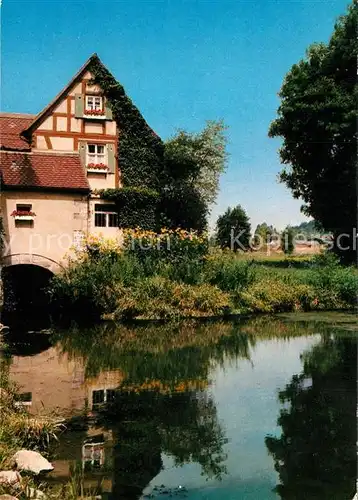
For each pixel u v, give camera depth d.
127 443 7.09
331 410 8.47
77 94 26.50
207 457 6.66
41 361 12.04
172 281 19.69
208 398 9.20
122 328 16.55
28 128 25.81
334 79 31.42
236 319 18.36
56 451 6.80
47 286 21.00
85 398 9.17
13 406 7.99
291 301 20.47
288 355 12.72
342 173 31.33
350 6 31.33
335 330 16.23
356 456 6.61
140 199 26.88
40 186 20.34
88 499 5.35
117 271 19.08
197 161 33.47
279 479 6.02
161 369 11.38
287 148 34.53
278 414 8.30
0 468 5.62
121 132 27.17
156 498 5.50
